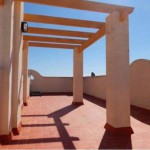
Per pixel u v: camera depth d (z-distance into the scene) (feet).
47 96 51.03
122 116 16.88
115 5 17.26
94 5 17.02
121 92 17.02
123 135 16.53
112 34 17.71
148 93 26.81
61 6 16.66
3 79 14.19
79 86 36.06
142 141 15.02
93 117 24.21
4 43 14.29
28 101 39.68
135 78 30.37
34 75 58.23
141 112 27.12
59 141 14.97
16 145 13.93
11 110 15.93
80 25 22.27
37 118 23.40
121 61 17.26
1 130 14.21
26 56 33.04
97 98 45.47
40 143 14.46
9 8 14.48
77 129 18.48
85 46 30.91
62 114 26.13
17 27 16.94
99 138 15.76
